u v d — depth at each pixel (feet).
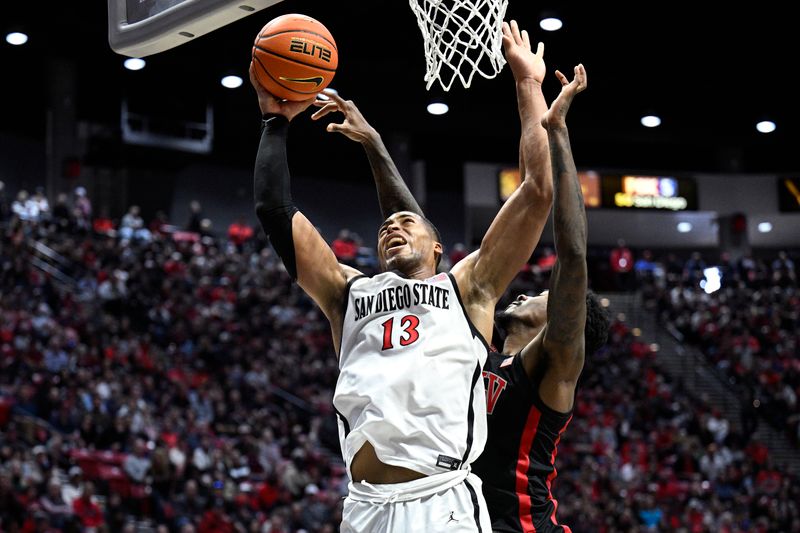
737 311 75.41
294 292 62.49
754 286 81.30
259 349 53.21
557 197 8.68
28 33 60.44
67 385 41.32
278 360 52.95
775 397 64.13
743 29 62.34
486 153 88.48
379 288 8.38
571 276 8.70
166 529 33.09
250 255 67.97
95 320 50.70
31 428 37.96
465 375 8.04
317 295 8.95
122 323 49.49
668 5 58.39
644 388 61.98
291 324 58.23
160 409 42.78
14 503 31.07
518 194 8.94
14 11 59.57
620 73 69.10
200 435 41.11
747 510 49.06
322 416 49.44
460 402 7.91
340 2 54.70
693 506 46.03
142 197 78.54
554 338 9.04
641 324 75.77
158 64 65.72
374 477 7.86
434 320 8.09
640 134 85.92
